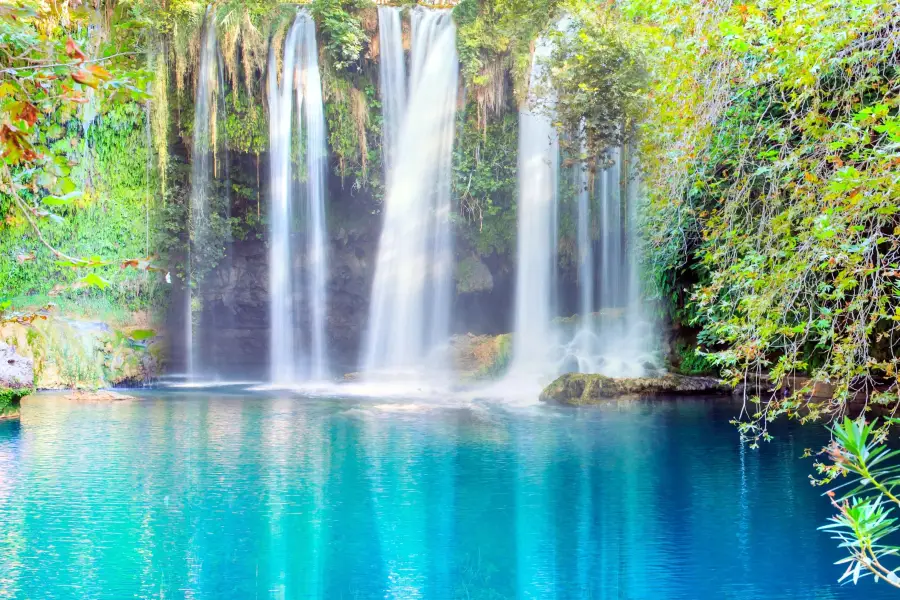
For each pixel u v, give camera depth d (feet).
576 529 27.50
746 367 24.43
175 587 22.16
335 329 88.43
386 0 83.61
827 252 20.11
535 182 79.66
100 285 10.05
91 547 25.46
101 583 22.38
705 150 30.50
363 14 79.56
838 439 9.44
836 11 20.06
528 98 72.18
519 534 26.99
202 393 65.31
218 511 29.43
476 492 32.22
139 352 70.59
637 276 68.69
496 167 80.79
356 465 37.04
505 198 81.97
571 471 35.70
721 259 32.65
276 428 47.42
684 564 23.98
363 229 87.10
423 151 81.25
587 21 57.57
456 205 81.92
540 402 58.75
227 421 50.14
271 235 81.35
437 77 80.28
